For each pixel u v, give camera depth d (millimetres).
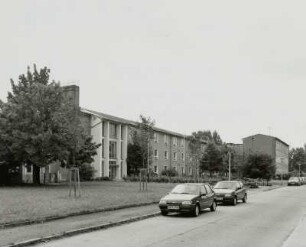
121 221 15547
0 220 14070
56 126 38125
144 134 60062
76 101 55500
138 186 41312
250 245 11148
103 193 29203
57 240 11609
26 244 10688
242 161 65125
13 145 37500
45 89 38844
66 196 25359
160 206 18344
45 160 38156
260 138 104875
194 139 71125
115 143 63344
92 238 12008
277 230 14273
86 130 47781
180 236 12531
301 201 29625
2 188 34906
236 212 20812
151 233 13125
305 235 13125
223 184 26953
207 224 15625
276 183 74000
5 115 39438
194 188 19609
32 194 27109
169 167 76375
